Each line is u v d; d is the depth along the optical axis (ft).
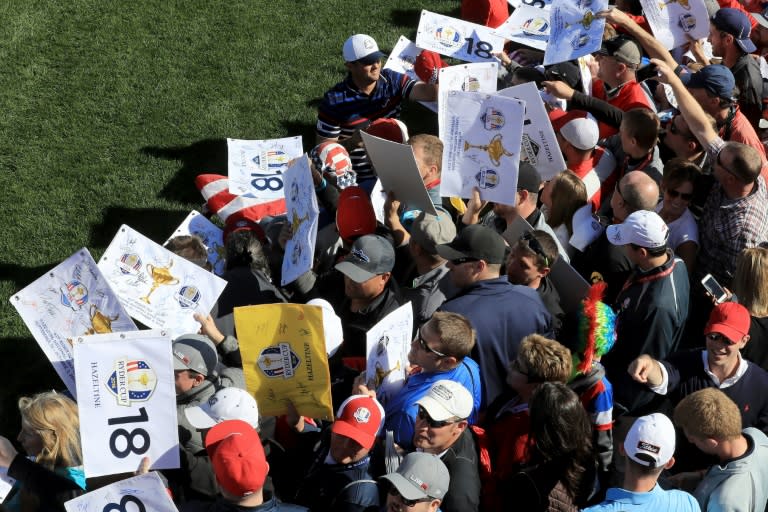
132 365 15.84
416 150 23.70
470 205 22.00
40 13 39.73
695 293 22.22
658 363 18.42
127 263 20.51
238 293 21.38
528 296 18.83
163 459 16.07
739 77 29.22
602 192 25.72
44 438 16.93
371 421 15.60
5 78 36.17
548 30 31.91
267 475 16.44
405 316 18.10
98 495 14.99
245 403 16.85
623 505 15.25
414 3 41.50
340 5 41.22
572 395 15.55
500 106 20.95
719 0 35.81
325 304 19.38
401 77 30.71
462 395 15.72
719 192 22.52
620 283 21.72
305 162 21.35
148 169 32.50
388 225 23.08
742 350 19.52
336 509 15.46
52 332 19.07
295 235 21.68
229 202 28.12
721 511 15.89
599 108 26.76
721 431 15.99
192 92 35.99
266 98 35.86
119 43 38.27
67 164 32.55
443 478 14.65
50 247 29.40
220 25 39.60
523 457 16.69
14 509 16.88
